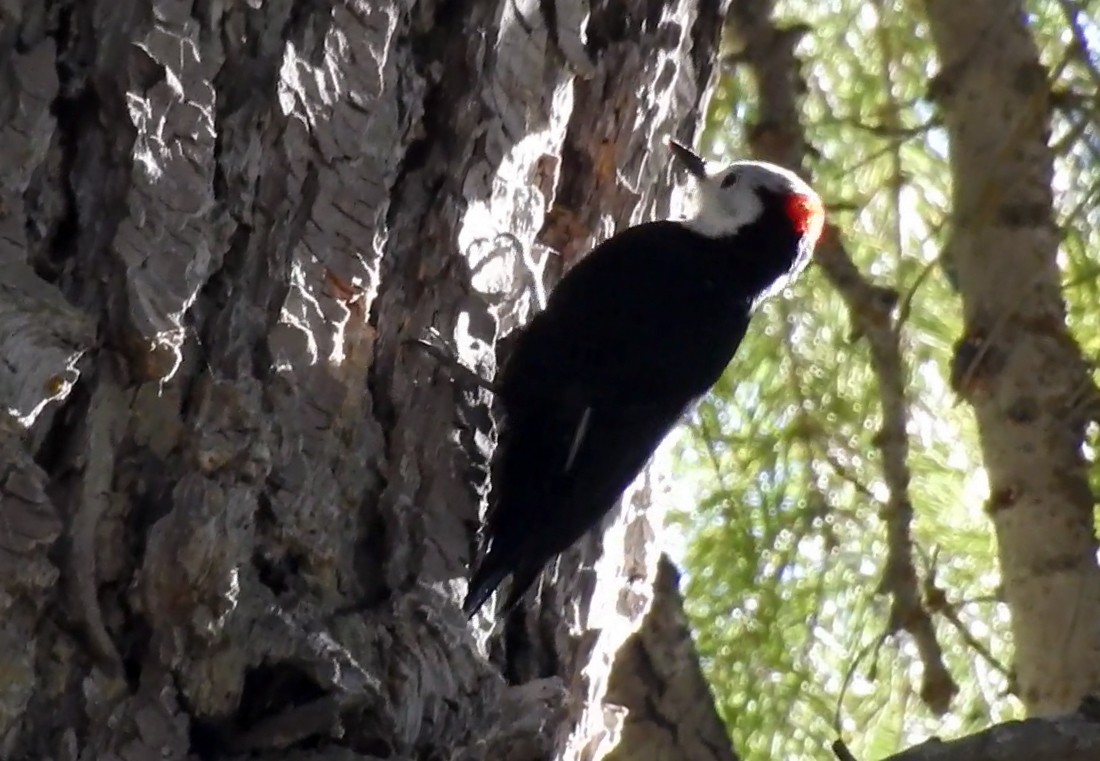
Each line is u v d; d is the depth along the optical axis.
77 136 5.44
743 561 10.45
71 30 5.49
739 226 8.72
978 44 8.61
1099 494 9.34
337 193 6.19
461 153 6.89
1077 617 8.30
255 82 5.99
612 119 7.86
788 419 10.88
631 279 8.01
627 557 8.15
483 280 6.95
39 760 4.96
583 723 7.38
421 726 5.79
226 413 5.53
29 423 4.84
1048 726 5.60
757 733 10.21
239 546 5.36
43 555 4.92
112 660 5.11
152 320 5.29
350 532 6.09
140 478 5.32
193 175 5.55
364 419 6.31
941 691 8.45
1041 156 9.00
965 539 10.86
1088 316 9.88
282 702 5.42
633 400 7.84
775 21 10.40
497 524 7.00
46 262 5.31
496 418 7.23
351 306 6.21
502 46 7.07
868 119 11.00
